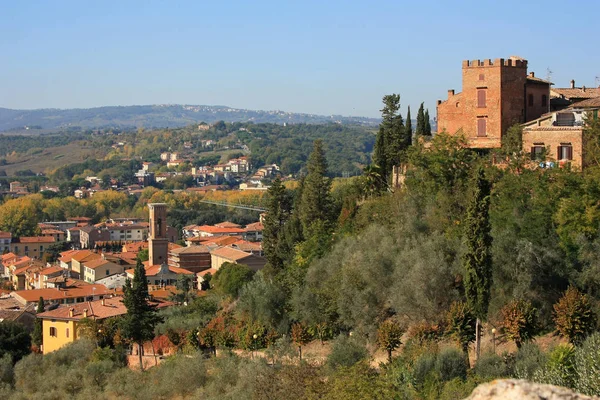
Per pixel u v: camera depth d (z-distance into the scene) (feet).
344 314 255.70
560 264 213.87
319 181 366.84
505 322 198.39
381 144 345.10
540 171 243.81
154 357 311.88
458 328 204.23
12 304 510.17
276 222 403.34
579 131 256.11
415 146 300.81
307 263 318.04
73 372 295.89
